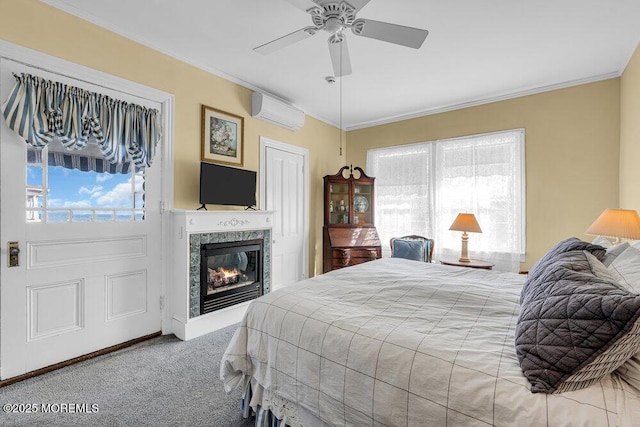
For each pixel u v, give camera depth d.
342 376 1.21
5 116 1.88
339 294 1.74
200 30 2.45
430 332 1.24
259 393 1.54
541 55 2.76
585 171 3.19
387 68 3.04
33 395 1.83
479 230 3.38
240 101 3.42
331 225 4.36
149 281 2.67
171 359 2.29
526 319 1.05
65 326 2.19
